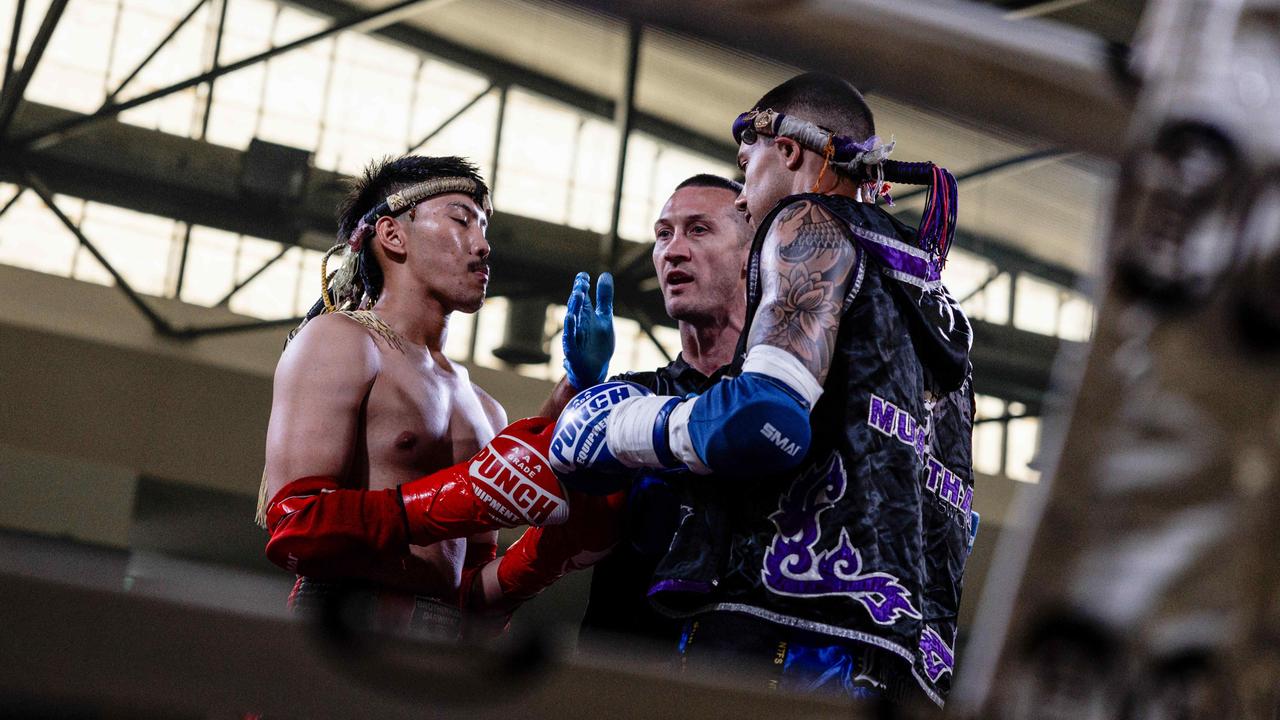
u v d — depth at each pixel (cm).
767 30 52
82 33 1219
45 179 1162
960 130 1024
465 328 1309
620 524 215
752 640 159
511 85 1303
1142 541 58
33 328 1175
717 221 244
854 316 164
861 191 183
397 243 237
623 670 70
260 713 64
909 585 157
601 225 1334
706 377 236
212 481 1199
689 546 167
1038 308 1338
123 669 62
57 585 61
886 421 161
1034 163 1102
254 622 64
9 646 60
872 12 53
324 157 1275
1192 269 56
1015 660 60
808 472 162
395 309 235
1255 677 59
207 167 1180
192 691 62
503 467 198
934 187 178
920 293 171
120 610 62
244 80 1259
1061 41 55
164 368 1205
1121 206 57
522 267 1246
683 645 166
